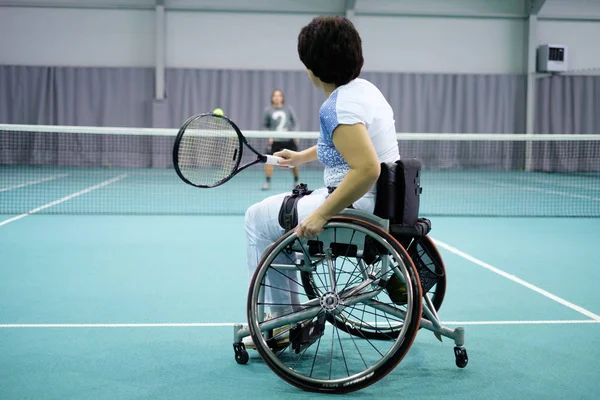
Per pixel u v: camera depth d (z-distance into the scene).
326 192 2.91
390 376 3.00
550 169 17.58
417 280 2.74
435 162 17.83
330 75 2.79
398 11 17.69
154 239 6.66
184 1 17.36
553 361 3.19
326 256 2.92
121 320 3.82
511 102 17.88
